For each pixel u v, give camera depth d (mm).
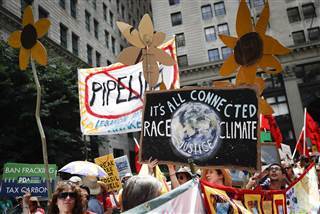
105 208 5922
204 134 3076
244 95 3100
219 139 3043
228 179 3371
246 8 3490
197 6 37969
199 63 35594
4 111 14227
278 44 3357
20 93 13828
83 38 28266
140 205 2123
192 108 3168
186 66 35812
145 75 4625
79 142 16000
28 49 4973
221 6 37344
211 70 35375
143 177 2271
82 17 28812
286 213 3188
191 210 2199
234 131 3037
